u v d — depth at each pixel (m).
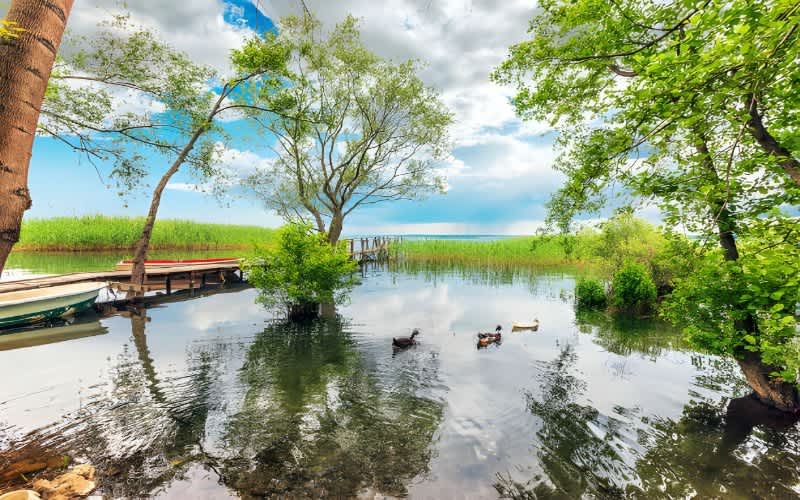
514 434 4.68
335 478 3.79
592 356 7.66
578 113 6.33
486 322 10.55
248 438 4.52
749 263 4.24
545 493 3.61
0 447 4.25
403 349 8.11
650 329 9.78
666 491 3.64
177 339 8.80
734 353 5.33
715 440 4.54
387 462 4.07
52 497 3.35
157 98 11.23
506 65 7.30
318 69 16.75
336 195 19.31
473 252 28.30
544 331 9.60
